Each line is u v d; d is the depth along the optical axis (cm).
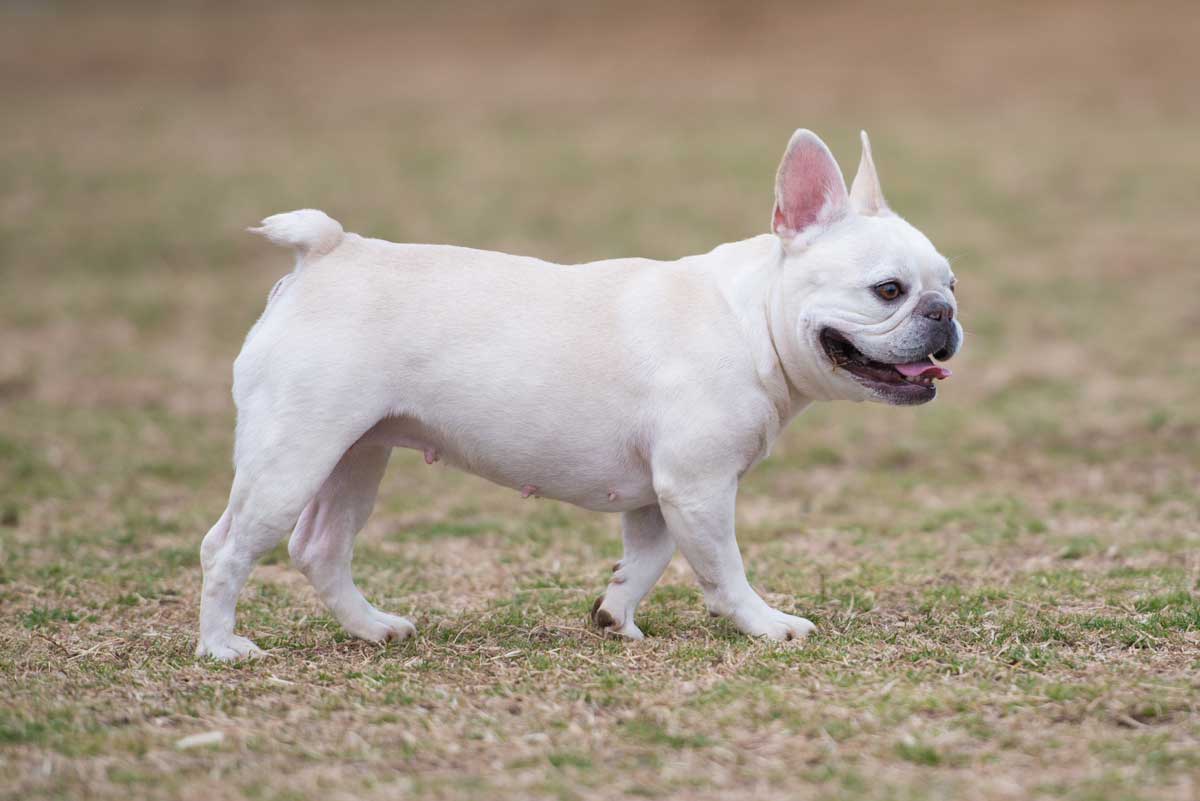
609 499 721
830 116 3194
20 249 2305
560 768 537
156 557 946
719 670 659
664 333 694
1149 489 1138
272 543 682
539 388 688
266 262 2259
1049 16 3881
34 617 780
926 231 2309
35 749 554
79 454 1297
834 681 632
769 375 695
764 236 729
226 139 3125
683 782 522
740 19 4175
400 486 1238
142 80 3894
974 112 3186
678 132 3084
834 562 926
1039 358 1669
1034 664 659
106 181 2736
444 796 511
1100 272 2073
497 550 991
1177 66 3438
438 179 2717
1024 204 2470
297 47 4309
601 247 2244
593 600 812
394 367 682
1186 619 734
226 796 510
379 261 702
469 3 4731
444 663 685
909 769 534
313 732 577
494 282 703
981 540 979
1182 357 1641
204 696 623
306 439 669
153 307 1981
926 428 1387
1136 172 2656
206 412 1493
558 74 3809
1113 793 505
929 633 725
